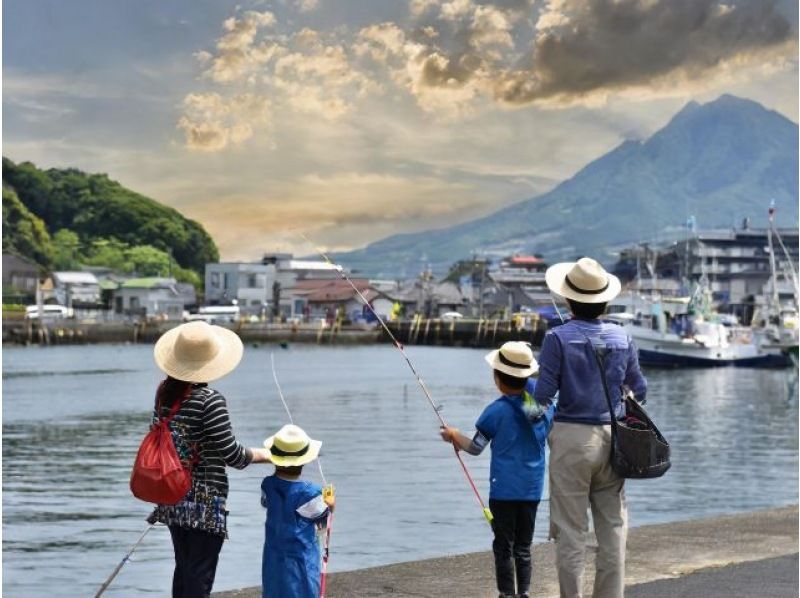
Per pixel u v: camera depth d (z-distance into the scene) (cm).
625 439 534
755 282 10162
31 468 2241
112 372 6241
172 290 11562
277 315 11575
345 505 1673
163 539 1415
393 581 688
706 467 2298
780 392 4897
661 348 6844
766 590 649
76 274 11306
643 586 662
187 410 479
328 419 3400
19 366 6875
